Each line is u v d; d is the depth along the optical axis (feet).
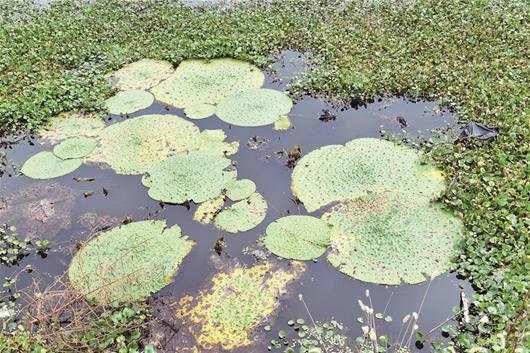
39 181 25.20
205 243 21.21
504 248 18.99
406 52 33.04
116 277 19.71
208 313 18.34
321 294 18.86
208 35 36.88
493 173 22.84
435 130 26.63
